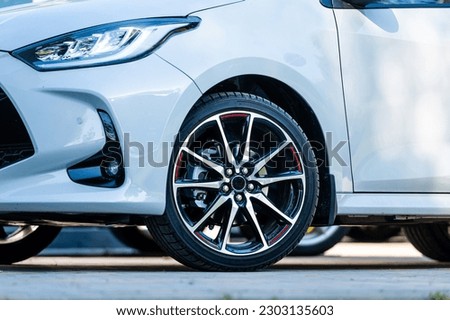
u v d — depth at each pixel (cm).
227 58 527
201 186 530
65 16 525
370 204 575
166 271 552
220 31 532
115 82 507
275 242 544
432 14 601
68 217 530
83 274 505
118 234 851
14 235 665
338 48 568
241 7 545
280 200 557
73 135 507
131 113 507
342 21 573
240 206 539
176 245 523
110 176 513
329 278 487
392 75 581
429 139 590
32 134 508
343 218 594
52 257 863
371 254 933
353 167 570
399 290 424
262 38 542
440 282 466
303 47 555
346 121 567
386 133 578
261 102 544
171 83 514
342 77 567
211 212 531
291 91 554
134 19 521
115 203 506
